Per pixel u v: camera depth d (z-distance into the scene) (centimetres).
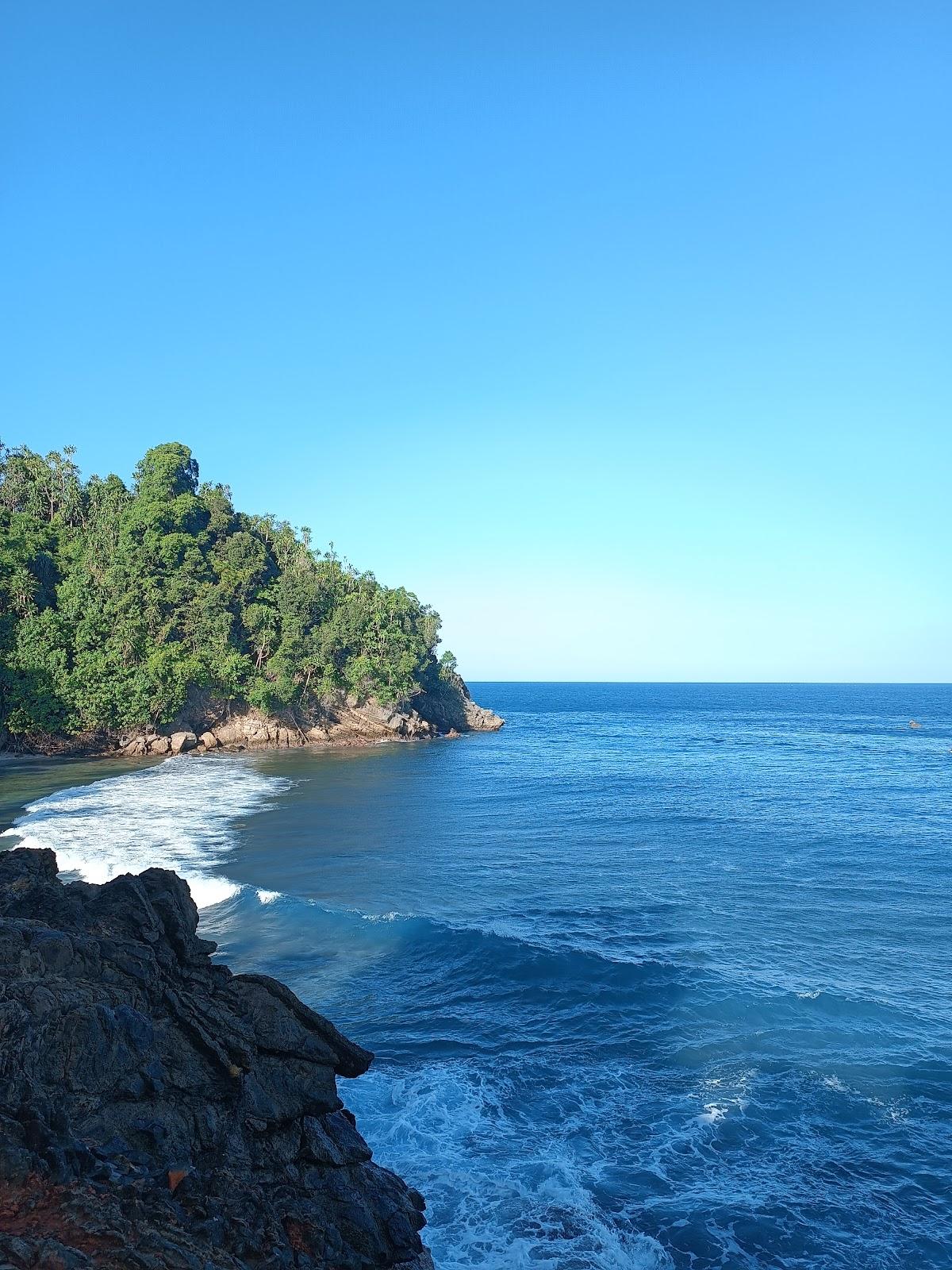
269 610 9775
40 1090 960
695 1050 2016
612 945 2705
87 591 8681
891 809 5541
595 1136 1670
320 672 10150
